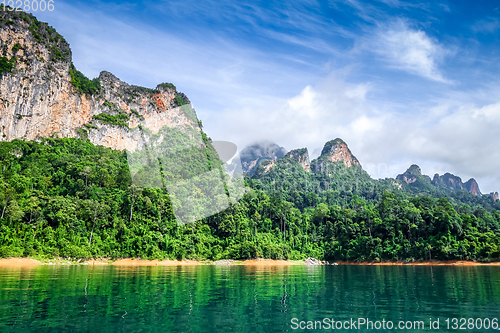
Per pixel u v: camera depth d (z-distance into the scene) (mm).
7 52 111062
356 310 18016
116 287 25062
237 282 31359
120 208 78562
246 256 81062
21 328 12773
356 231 106375
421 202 115625
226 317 15516
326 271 54875
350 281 35031
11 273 36062
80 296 20312
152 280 31391
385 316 16672
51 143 112000
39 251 60500
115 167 92250
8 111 106938
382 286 30172
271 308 18000
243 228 90688
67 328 12867
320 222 121312
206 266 64375
